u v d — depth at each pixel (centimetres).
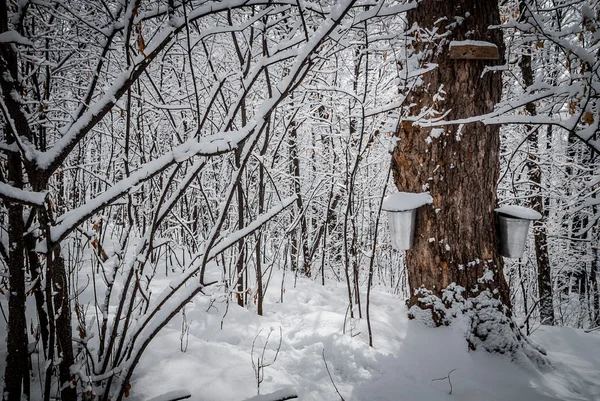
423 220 265
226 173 389
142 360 195
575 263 720
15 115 130
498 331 246
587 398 210
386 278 716
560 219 562
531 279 707
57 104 293
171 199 146
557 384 224
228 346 225
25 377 147
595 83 205
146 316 154
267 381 195
